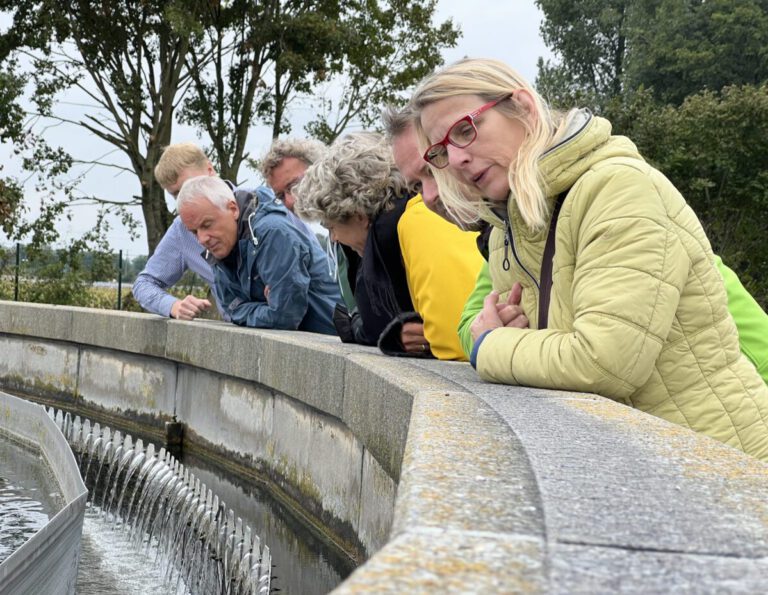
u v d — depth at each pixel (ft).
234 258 19.19
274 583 11.00
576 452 5.00
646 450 5.11
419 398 7.07
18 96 85.51
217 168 91.71
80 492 13.78
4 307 29.48
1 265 73.26
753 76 138.82
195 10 85.30
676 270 7.13
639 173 7.27
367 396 10.39
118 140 87.51
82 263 77.66
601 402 6.91
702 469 4.69
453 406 6.62
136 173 88.38
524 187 7.52
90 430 19.38
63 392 27.53
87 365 26.61
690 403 7.32
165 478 15.10
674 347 7.33
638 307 7.06
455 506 3.77
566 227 7.63
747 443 7.25
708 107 77.20
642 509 3.86
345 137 12.16
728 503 4.03
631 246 7.12
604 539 3.40
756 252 78.79
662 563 3.16
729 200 78.38
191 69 87.81
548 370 7.52
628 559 3.18
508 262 8.75
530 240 8.15
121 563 12.41
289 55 86.89
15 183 85.92
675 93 142.31
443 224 11.18
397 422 8.85
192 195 18.60
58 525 9.22
